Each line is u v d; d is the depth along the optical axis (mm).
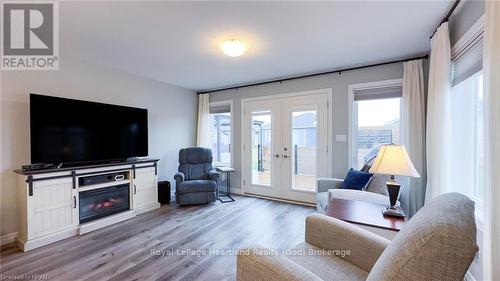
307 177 3953
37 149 2580
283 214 3396
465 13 1812
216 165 5090
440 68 2086
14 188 2578
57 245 2420
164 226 2945
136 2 1834
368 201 2285
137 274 1918
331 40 2549
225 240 2553
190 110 4961
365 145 3494
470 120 2047
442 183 2072
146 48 2768
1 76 2531
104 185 2998
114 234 2697
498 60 1159
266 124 4359
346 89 3549
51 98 2699
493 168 1169
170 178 4500
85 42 2586
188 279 1859
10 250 2326
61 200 2568
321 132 3766
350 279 1173
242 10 1958
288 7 1916
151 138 4156
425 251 700
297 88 3984
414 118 2932
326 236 1419
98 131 3154
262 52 2896
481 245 1609
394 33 2383
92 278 1857
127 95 3752
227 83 4453
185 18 2082
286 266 983
